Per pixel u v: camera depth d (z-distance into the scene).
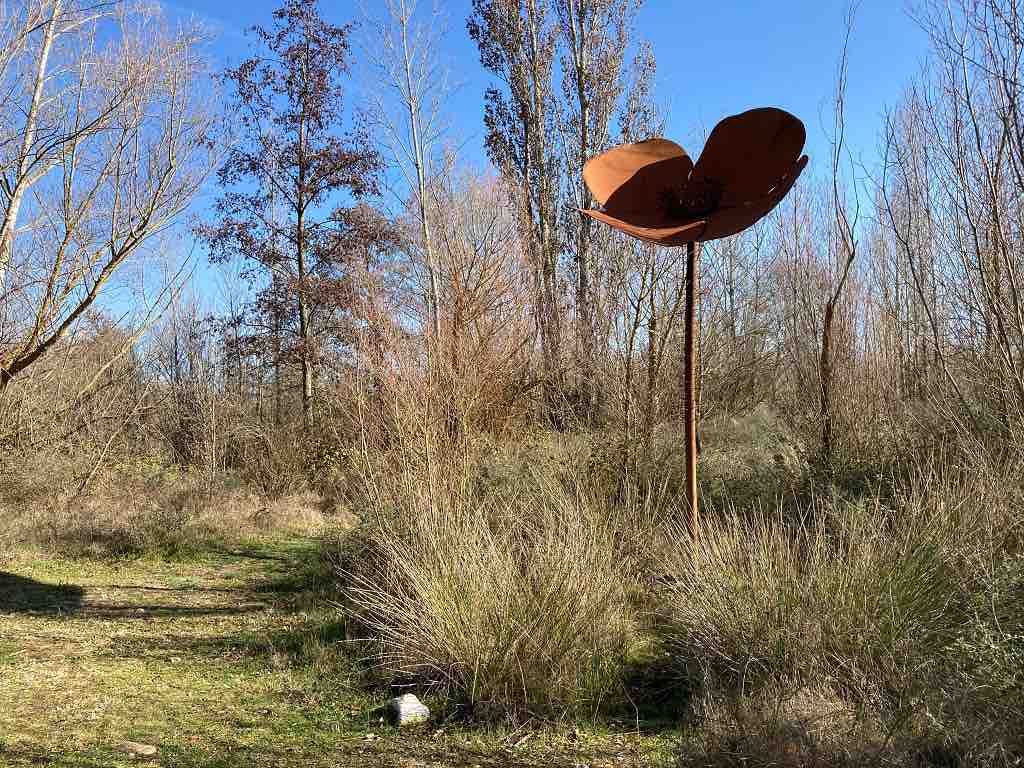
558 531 4.96
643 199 5.18
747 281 14.31
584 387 9.16
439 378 7.28
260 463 14.70
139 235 9.07
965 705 2.56
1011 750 2.42
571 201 18.78
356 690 4.19
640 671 4.02
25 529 10.30
